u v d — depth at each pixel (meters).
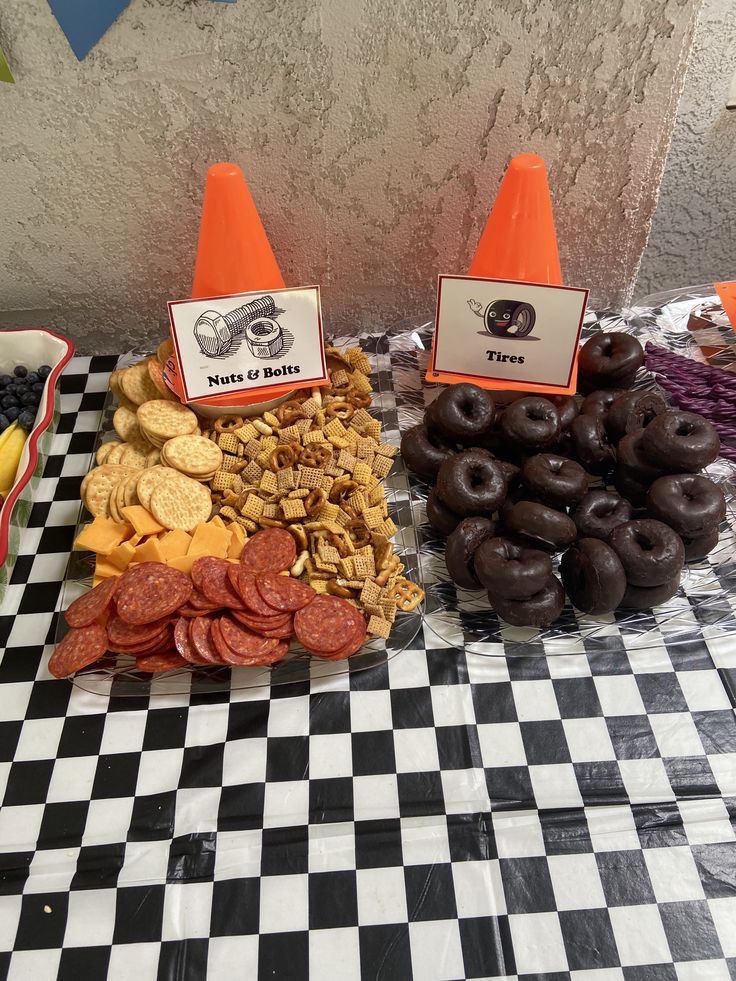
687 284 2.60
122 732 1.33
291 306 1.58
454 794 1.25
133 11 1.44
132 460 1.66
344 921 1.14
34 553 1.58
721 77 2.03
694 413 1.57
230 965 1.11
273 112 1.62
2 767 1.29
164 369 1.72
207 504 1.54
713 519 1.38
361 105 1.62
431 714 1.34
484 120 1.68
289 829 1.22
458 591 1.48
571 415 1.64
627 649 1.39
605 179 1.81
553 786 1.26
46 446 1.73
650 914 1.14
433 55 1.56
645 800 1.24
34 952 1.13
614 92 1.65
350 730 1.32
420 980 1.09
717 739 1.30
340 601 1.37
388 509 1.60
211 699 1.36
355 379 1.77
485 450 1.54
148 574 1.35
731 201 2.35
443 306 1.62
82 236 1.80
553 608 1.36
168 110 1.59
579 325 1.59
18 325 2.00
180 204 1.76
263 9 1.46
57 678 1.39
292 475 1.55
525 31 1.54
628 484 1.50
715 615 1.43
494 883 1.17
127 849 1.21
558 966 1.10
